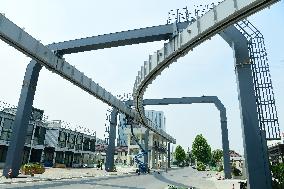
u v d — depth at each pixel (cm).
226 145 3947
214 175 4688
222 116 4128
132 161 6419
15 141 2248
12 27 1720
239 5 1319
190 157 14025
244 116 1474
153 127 5216
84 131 5734
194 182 2906
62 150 4938
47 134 4862
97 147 7744
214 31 1507
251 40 1669
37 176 2614
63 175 3005
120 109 3566
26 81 2409
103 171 4281
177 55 1841
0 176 2241
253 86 1516
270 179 1389
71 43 2281
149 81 2409
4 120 3738
